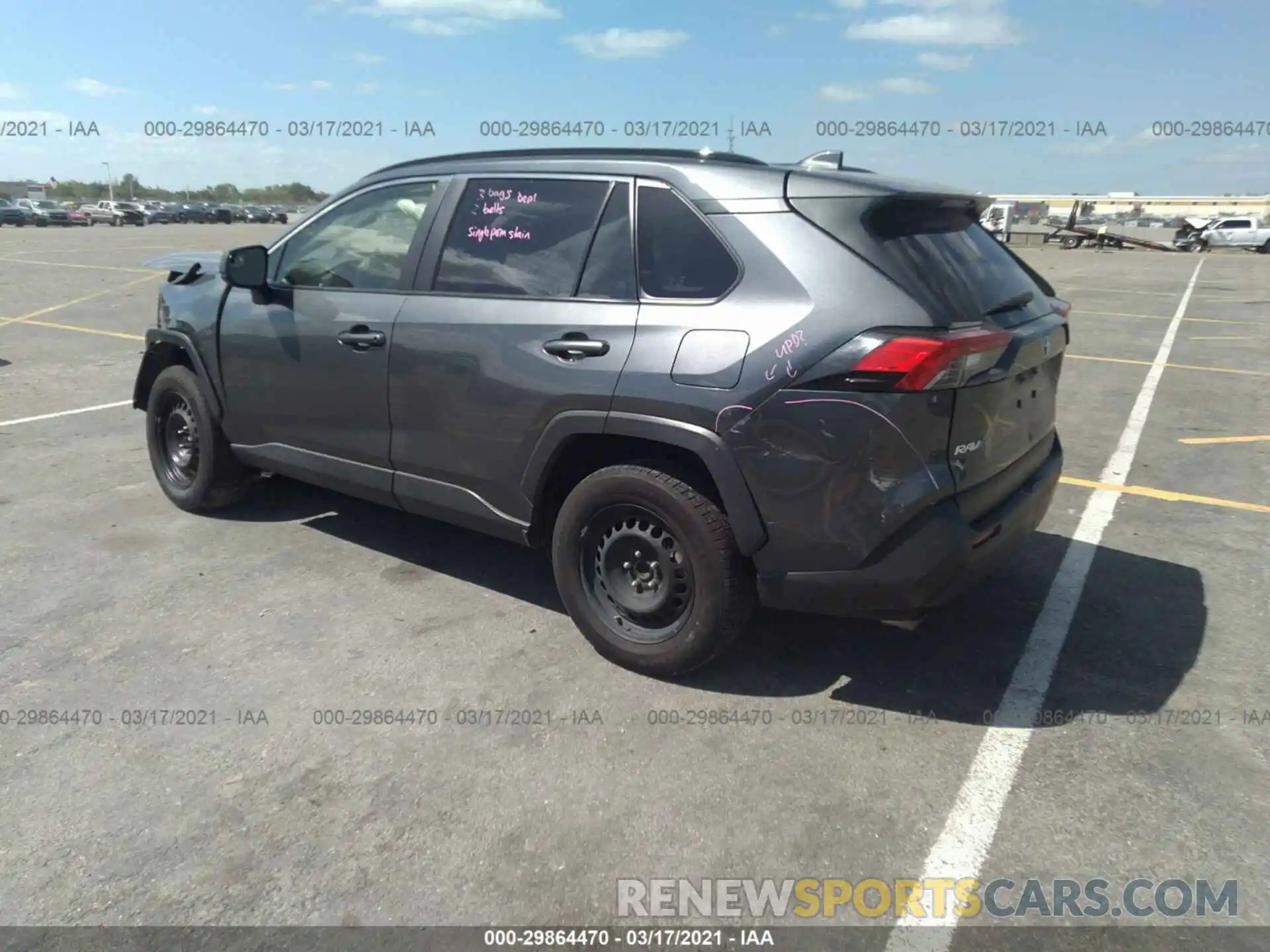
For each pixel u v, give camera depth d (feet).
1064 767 9.54
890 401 9.04
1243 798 9.06
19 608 12.85
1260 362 35.06
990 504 10.38
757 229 9.96
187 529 15.97
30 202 191.93
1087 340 40.96
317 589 13.62
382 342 12.70
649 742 9.93
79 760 9.48
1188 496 18.37
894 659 11.71
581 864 8.14
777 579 10.02
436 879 7.95
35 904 7.62
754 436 9.62
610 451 11.32
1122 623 12.72
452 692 10.88
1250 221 138.10
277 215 240.12
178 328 15.88
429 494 12.78
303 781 9.22
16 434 22.09
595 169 11.34
